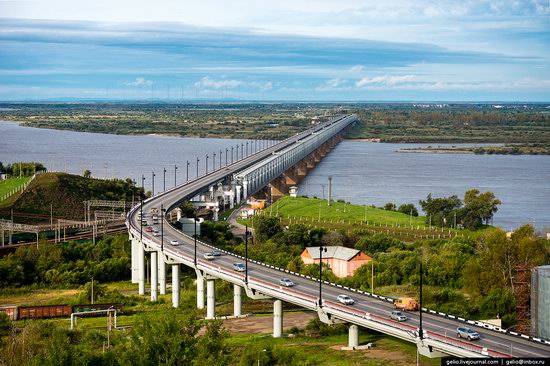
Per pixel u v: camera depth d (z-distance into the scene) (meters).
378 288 187.25
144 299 193.88
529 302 164.00
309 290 148.38
